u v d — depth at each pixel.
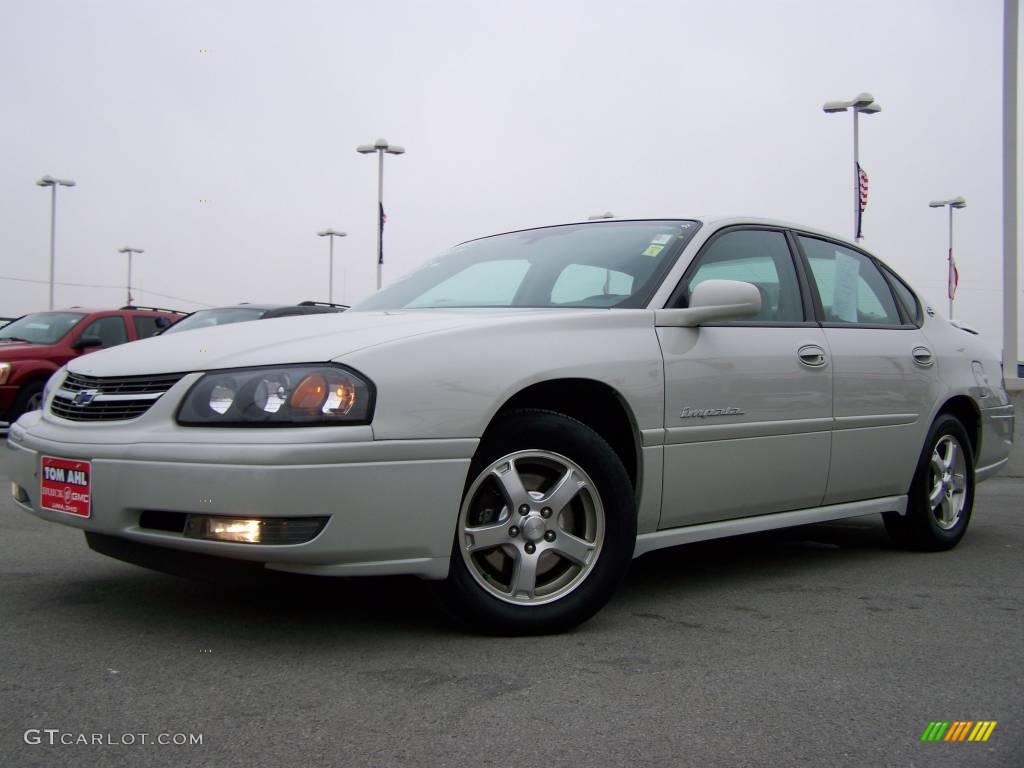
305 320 3.82
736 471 4.11
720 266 4.30
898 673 3.16
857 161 24.05
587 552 3.56
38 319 12.90
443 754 2.44
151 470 3.08
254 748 2.45
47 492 3.44
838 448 4.57
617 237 4.43
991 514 6.87
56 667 3.03
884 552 5.34
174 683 2.90
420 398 3.15
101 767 2.33
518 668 3.11
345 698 2.80
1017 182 10.71
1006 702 2.91
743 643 3.46
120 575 4.23
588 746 2.51
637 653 3.31
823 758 2.48
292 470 2.95
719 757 2.47
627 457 3.85
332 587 4.07
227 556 3.03
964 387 5.45
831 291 4.86
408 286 4.73
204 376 3.19
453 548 3.29
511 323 3.47
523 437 3.41
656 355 3.80
